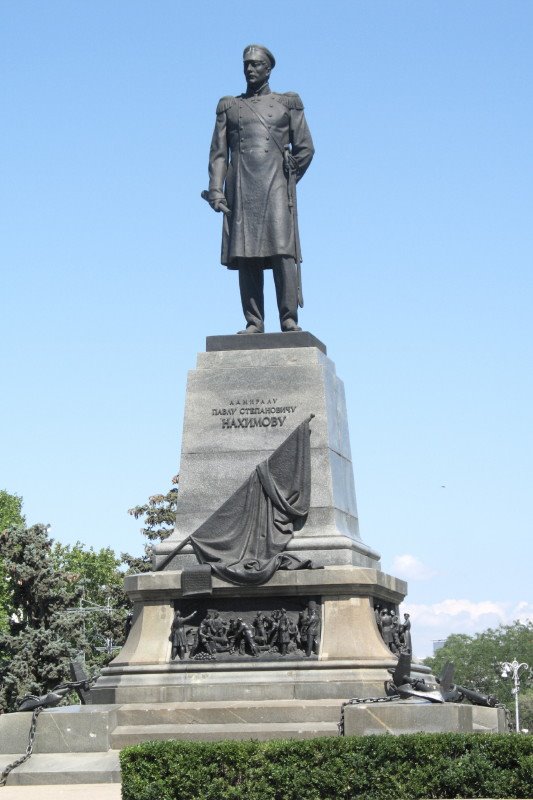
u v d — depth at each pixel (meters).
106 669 23.48
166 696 22.50
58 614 42.22
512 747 17.77
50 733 21.27
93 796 18.55
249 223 26.00
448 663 23.69
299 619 23.16
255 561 23.38
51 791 19.39
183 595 23.34
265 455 24.42
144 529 46.19
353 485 25.84
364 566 24.17
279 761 17.75
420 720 20.25
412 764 17.78
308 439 24.25
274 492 23.83
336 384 25.83
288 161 26.30
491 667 115.06
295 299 25.97
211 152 26.67
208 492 24.36
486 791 17.59
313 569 23.19
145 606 23.70
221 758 17.64
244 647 23.02
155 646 23.25
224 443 24.59
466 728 20.50
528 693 109.44
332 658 22.59
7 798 18.55
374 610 23.70
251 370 24.94
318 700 22.02
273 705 21.69
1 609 56.62
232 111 26.59
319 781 17.61
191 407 24.91
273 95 26.70
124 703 22.56
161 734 21.25
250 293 26.11
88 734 21.20
